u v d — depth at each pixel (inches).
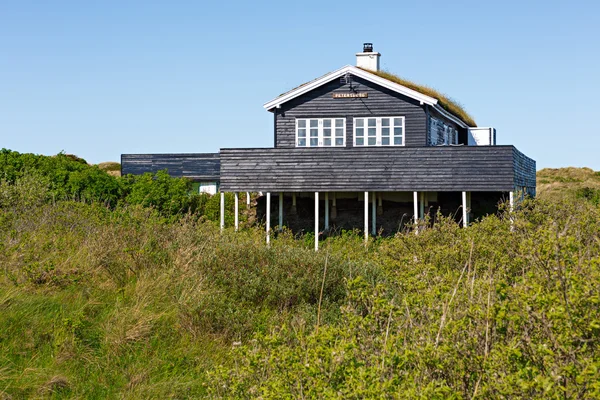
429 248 384.2
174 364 330.0
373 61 1220.5
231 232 621.3
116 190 944.9
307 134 1067.9
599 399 131.3
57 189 858.1
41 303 357.1
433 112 1097.4
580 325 152.8
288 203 1049.5
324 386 178.5
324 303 411.2
